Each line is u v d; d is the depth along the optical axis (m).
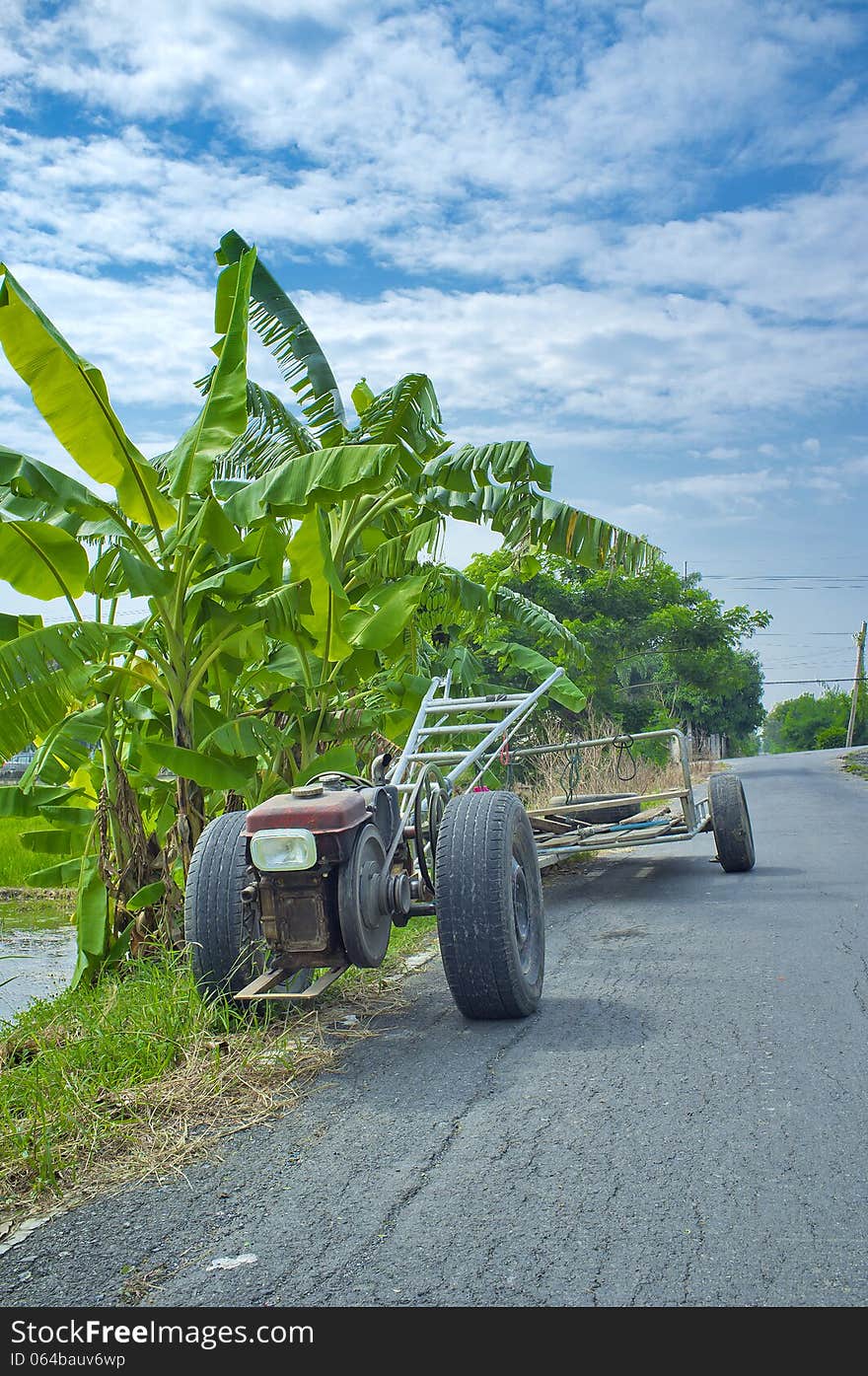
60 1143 3.86
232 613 7.76
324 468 7.20
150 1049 4.70
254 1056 4.68
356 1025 5.27
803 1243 2.88
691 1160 3.44
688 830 9.80
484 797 5.39
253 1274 2.87
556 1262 2.84
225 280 9.15
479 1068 4.49
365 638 8.16
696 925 7.56
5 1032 5.62
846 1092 4.00
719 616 32.81
